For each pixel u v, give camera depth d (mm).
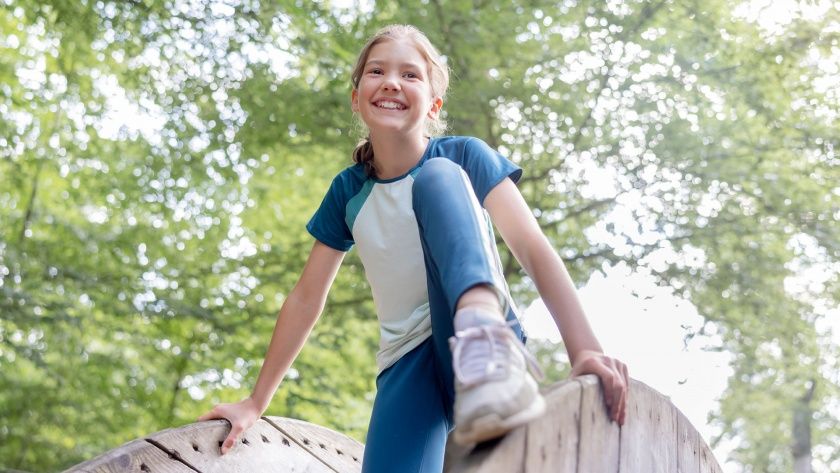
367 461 1865
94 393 7562
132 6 7254
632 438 1663
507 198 1839
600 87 7277
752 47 7383
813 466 9492
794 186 7293
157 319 7352
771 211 7336
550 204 7621
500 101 7254
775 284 7480
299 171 8125
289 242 8102
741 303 7410
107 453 1761
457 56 7082
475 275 1396
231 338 7410
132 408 7730
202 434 1957
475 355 1307
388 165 2023
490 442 1334
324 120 7230
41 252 7410
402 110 1960
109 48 7438
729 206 7355
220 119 7344
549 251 1743
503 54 7137
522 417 1269
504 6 7086
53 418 7582
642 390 1733
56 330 7293
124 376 7633
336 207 2129
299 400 7238
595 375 1579
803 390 8500
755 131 7449
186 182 7605
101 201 7793
